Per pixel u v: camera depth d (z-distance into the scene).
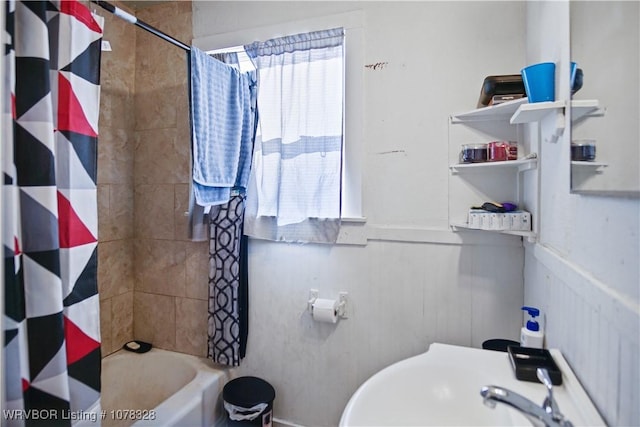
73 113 1.03
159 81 2.07
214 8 1.93
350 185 1.68
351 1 1.66
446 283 1.55
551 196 1.06
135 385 1.99
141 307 2.15
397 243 1.62
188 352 2.04
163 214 2.08
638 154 0.52
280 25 1.78
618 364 0.60
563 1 0.95
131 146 2.13
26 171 0.90
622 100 0.57
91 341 1.08
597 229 0.71
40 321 0.92
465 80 1.50
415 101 1.57
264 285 1.85
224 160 1.67
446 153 1.53
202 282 2.00
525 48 1.43
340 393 1.73
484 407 0.85
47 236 0.92
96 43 1.11
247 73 1.82
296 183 1.69
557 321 0.96
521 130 1.43
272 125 1.75
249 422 1.63
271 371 1.85
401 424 0.87
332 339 1.73
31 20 0.90
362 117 1.64
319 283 1.75
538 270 1.20
